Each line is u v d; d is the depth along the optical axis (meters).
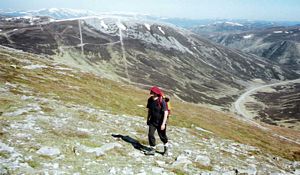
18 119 19.64
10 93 30.34
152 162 16.30
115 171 13.80
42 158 13.81
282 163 30.19
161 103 17.02
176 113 62.47
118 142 18.84
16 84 38.81
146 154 17.50
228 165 19.97
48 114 23.05
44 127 18.58
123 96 64.31
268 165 25.52
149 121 17.56
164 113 16.94
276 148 52.44
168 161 17.23
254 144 49.94
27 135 16.39
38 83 47.25
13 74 51.62
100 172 13.48
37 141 15.74
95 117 26.34
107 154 16.06
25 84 41.75
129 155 16.72
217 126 62.16
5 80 40.75
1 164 12.28
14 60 74.81
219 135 45.47
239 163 22.20
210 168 17.72
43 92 37.47
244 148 33.75
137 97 74.81
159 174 14.55
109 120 26.66
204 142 28.92
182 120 50.47
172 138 26.03
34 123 19.12
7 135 15.90
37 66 73.62
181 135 29.58
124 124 26.67
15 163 12.62
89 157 15.11
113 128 23.17
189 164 17.33
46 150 14.66
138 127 26.88
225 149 27.94
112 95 60.44
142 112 48.00
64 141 16.55
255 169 20.67
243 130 69.75
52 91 40.81
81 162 14.27
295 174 24.56
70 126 20.14
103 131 21.00
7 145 14.50
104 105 42.41
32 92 34.84
